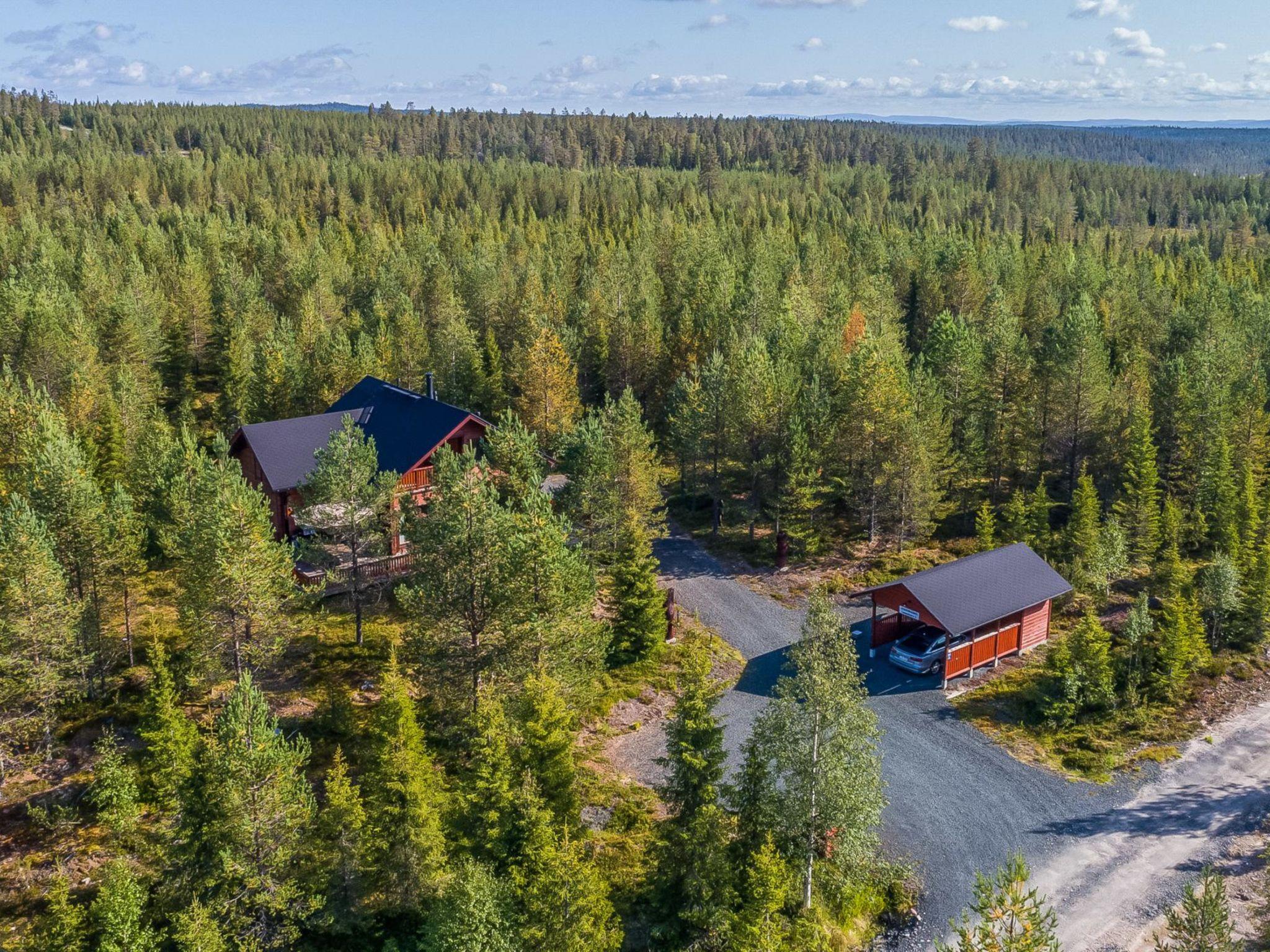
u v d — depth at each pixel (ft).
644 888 97.04
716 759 90.58
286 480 163.53
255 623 118.62
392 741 91.61
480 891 75.77
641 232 440.45
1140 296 328.49
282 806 86.22
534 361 212.43
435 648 115.55
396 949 86.12
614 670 142.31
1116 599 166.81
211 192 569.23
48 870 98.84
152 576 165.58
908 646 147.13
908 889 99.40
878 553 187.62
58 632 113.09
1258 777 118.73
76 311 265.13
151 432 191.62
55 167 572.51
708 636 155.02
